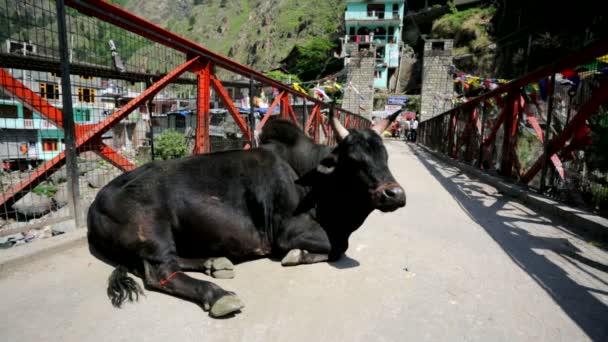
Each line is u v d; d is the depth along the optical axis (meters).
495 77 38.53
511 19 40.72
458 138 12.46
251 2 151.12
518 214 5.48
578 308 2.68
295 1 101.62
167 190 2.92
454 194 7.02
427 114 34.75
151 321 2.38
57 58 4.29
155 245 2.80
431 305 2.68
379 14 52.22
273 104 6.70
